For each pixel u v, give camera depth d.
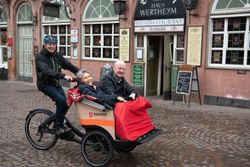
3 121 8.41
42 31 16.36
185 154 5.88
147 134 5.23
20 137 6.94
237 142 6.59
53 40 5.65
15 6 17.59
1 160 5.58
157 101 11.32
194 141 6.66
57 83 5.74
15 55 18.03
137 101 5.22
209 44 10.60
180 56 11.37
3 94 13.04
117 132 5.04
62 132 5.65
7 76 18.69
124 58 12.62
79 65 14.52
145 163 5.43
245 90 9.98
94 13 13.81
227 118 8.68
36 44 16.58
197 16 10.64
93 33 14.05
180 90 10.70
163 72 12.31
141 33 12.17
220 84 10.45
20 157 5.73
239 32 10.05
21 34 17.73
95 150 5.26
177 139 6.80
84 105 5.26
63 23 15.21
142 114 5.30
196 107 10.23
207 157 5.72
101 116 5.14
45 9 14.08
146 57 12.20
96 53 14.02
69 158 5.66
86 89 5.27
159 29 11.58
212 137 6.94
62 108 5.62
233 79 10.18
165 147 6.27
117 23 13.08
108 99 5.12
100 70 13.77
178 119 8.59
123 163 5.43
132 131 5.07
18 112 9.55
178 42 11.35
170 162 5.48
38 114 6.17
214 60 10.63
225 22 10.27
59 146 6.30
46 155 5.82
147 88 12.37
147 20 11.87
